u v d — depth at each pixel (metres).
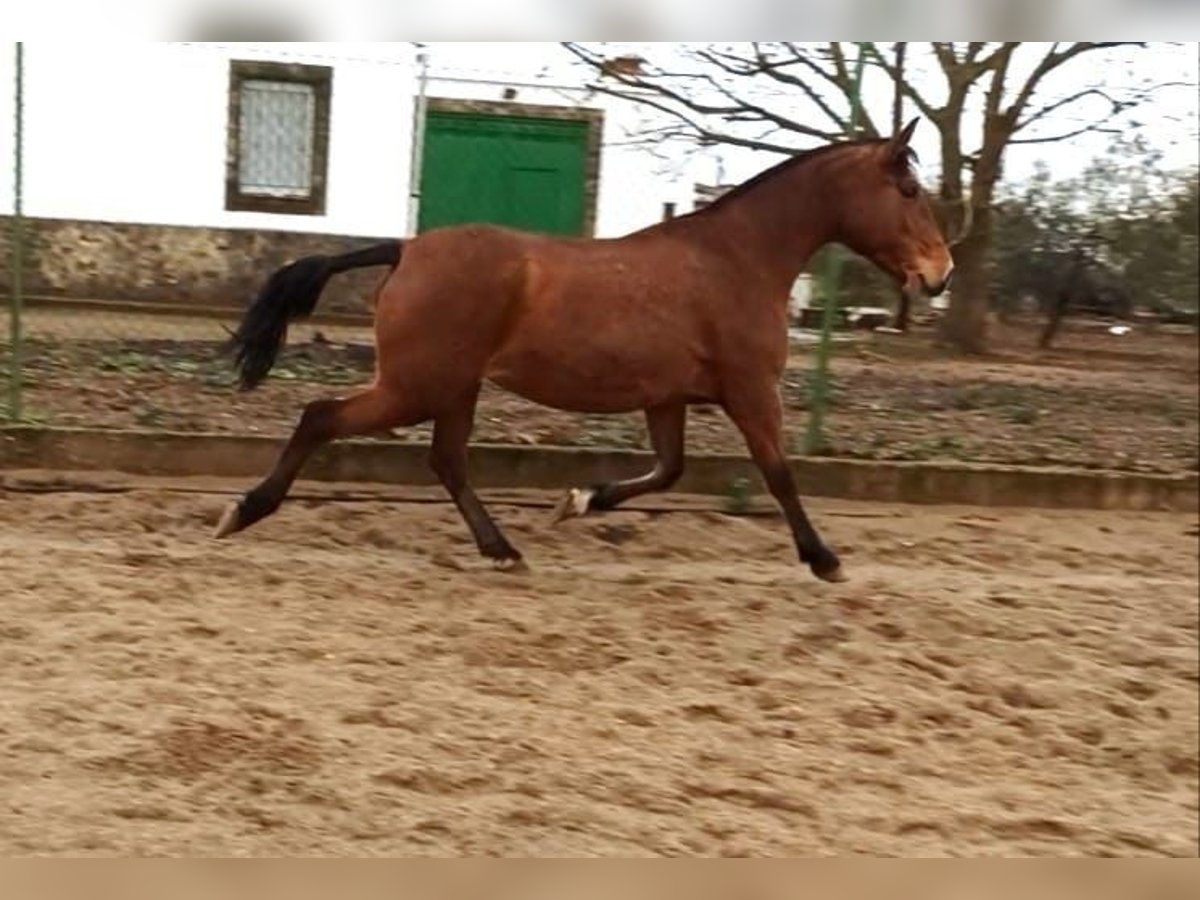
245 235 14.70
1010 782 5.25
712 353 7.12
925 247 7.22
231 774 4.56
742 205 7.24
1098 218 17.73
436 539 7.81
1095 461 10.30
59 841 3.94
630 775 4.87
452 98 13.27
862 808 4.81
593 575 7.35
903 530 8.71
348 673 5.66
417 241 6.96
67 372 10.74
